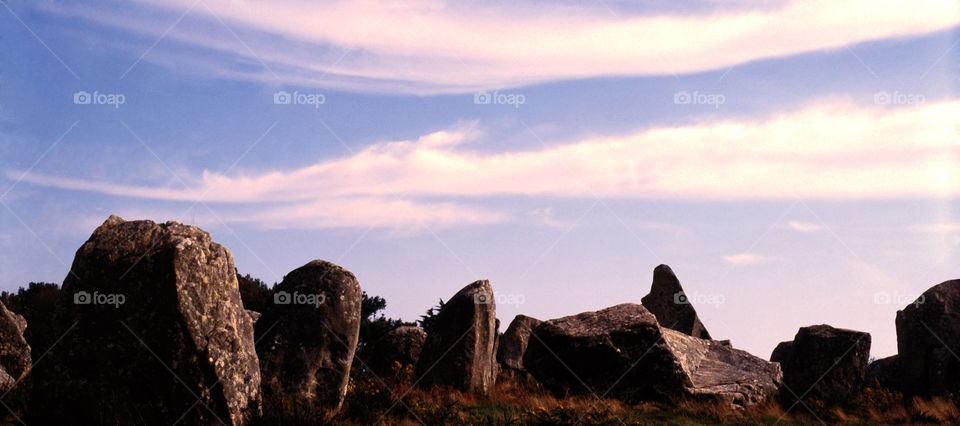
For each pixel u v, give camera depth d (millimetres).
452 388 20156
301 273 16484
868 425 18000
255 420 12844
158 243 12656
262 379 15195
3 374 15398
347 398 15758
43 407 12344
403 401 15906
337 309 15828
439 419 15031
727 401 19750
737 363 22406
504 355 25500
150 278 12391
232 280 13391
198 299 12516
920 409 18922
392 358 25141
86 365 12375
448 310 21812
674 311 29953
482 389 20969
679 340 22375
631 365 20109
